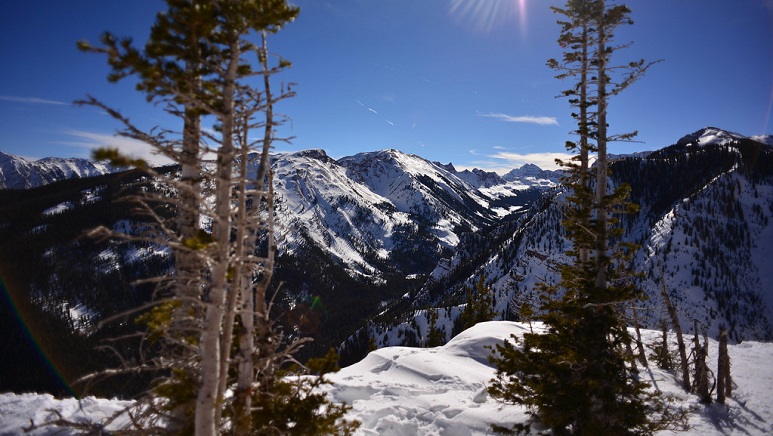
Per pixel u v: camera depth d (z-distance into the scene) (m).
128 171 4.80
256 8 4.99
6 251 136.88
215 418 5.62
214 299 5.33
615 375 9.61
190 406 6.00
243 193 5.51
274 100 5.29
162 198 5.00
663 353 19.83
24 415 8.38
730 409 14.16
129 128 4.78
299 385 7.16
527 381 10.45
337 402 13.29
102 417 8.56
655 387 16.45
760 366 20.41
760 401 14.95
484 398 13.29
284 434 6.61
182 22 4.88
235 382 7.03
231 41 5.22
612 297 9.86
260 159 5.88
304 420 6.70
